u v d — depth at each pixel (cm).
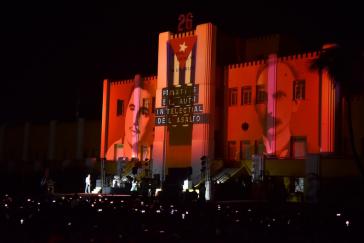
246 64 4381
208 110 4356
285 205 3111
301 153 3988
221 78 4528
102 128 5434
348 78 2978
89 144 5753
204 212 2397
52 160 5881
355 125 3753
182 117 4525
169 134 4628
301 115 3994
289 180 3841
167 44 4709
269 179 3844
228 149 4441
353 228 2020
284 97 4106
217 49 4497
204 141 4334
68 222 1973
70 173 5244
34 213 2169
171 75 4650
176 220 2147
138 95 5103
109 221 2084
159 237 1767
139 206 2695
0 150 6738
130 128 5141
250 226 2028
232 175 4050
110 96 5434
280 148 4094
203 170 4106
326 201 3375
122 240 1691
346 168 3494
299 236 1894
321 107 3856
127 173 4831
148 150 4956
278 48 4588
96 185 4891
